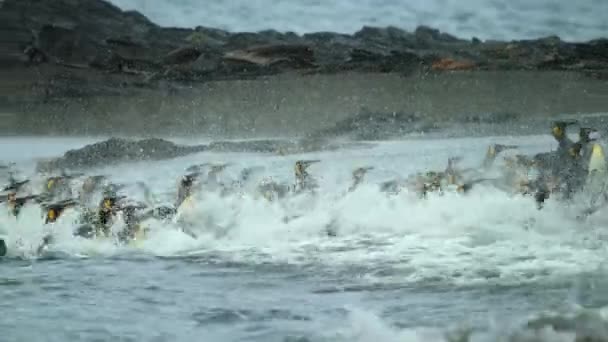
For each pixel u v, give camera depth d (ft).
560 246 141.59
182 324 109.60
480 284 120.88
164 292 126.41
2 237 166.61
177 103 301.22
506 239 148.97
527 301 110.73
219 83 314.96
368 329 102.12
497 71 308.40
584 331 97.60
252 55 328.29
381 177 203.92
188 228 167.84
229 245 159.22
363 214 170.09
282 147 256.32
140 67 326.24
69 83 315.99
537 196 167.12
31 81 318.45
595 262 130.00
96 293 127.03
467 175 190.90
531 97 284.82
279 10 364.79
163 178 224.12
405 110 287.28
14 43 327.26
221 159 248.52
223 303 118.93
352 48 333.42
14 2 336.70
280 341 101.04
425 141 258.37
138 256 153.69
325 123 279.90
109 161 250.98
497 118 272.31
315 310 113.29
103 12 346.54
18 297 125.49
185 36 340.39
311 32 344.28
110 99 308.60
